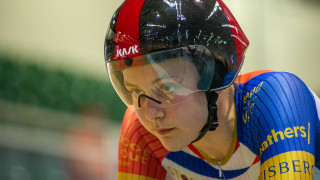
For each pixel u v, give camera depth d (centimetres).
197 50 331
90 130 1210
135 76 331
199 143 373
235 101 361
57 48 1291
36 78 1233
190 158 390
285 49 1259
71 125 1197
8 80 1195
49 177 1066
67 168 1086
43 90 1227
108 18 1387
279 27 1262
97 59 1350
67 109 1237
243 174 376
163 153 396
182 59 328
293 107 331
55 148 1109
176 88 328
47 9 1297
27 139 1100
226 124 360
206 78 334
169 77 327
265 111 336
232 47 348
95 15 1362
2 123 1108
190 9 339
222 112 356
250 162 367
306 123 330
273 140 324
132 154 398
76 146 1141
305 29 1301
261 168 327
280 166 313
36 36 1273
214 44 338
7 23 1242
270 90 341
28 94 1207
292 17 1288
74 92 1270
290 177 307
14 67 1215
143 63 328
